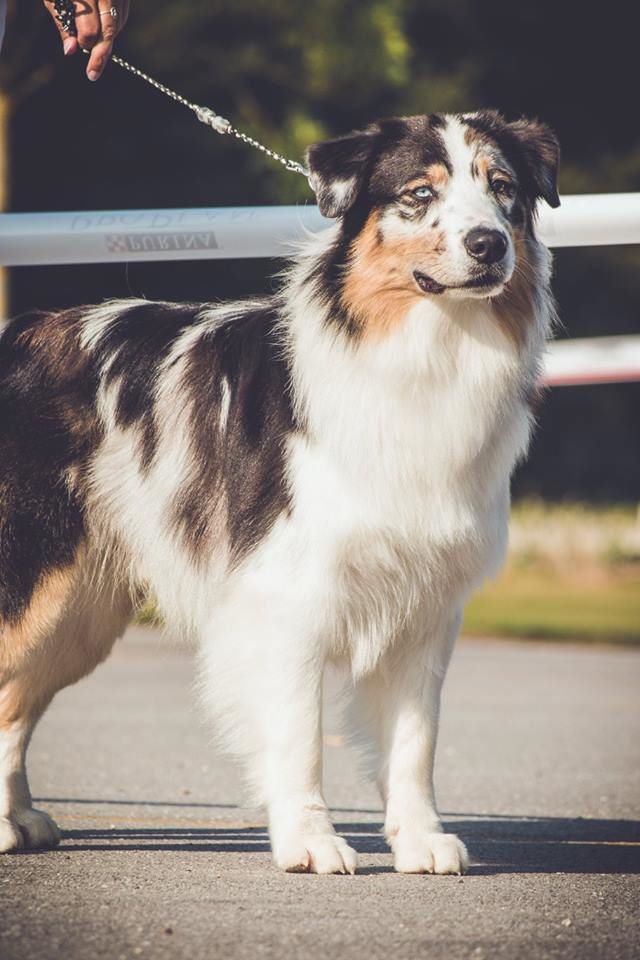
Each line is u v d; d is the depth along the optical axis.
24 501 7.28
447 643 6.97
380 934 5.43
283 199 28.39
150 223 8.32
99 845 7.21
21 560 7.26
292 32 28.08
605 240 8.24
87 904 5.82
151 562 7.34
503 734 11.38
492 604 20.80
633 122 34.84
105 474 7.33
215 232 8.24
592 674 15.02
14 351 7.62
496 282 6.48
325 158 6.88
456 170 6.73
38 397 7.45
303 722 6.64
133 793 8.89
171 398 7.23
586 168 33.62
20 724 7.30
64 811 8.24
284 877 6.41
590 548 23.50
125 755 10.20
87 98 30.27
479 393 6.69
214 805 8.55
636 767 10.09
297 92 29.75
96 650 7.64
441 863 6.56
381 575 6.71
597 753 10.61
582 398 34.59
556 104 34.81
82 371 7.45
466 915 5.77
